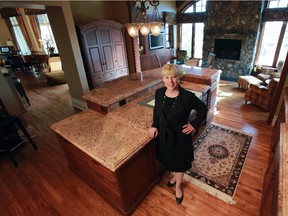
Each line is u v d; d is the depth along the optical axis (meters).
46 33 8.74
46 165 2.65
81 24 4.69
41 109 4.63
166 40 7.34
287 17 5.03
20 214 1.96
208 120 3.38
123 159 1.43
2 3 2.90
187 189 2.11
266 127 3.21
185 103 1.45
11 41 9.22
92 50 4.60
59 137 2.10
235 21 5.71
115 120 2.01
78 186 2.24
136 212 1.88
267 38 5.60
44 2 3.22
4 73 3.93
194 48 7.61
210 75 2.92
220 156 2.56
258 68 5.80
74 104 4.70
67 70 4.34
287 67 2.80
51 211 1.96
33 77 7.85
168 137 1.58
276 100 3.06
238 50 5.93
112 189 1.71
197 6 6.83
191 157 1.71
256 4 5.19
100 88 2.58
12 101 3.06
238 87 5.34
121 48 5.31
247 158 2.50
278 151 1.44
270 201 1.35
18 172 2.55
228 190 2.06
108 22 4.74
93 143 1.63
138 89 2.52
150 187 2.07
